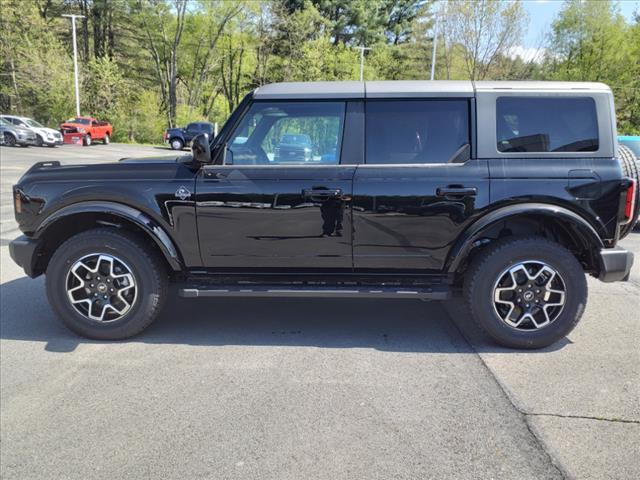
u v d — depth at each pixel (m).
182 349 3.88
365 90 3.82
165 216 3.80
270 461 2.53
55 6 46.28
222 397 3.15
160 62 49.53
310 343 4.00
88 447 2.67
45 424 2.89
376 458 2.55
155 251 4.01
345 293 3.82
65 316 3.97
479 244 3.83
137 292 3.92
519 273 3.75
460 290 3.98
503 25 26.28
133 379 3.40
